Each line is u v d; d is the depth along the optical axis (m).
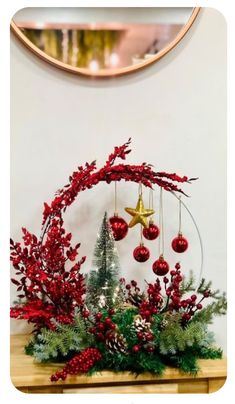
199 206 1.37
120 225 1.25
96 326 1.15
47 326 1.23
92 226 1.35
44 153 1.33
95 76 1.33
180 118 1.35
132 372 1.16
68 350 1.18
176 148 1.36
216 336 1.38
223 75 1.35
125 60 1.34
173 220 1.36
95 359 1.13
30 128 1.33
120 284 1.24
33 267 1.20
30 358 1.23
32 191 1.33
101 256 1.21
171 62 1.34
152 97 1.35
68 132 1.34
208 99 1.35
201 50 1.35
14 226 1.33
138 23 1.33
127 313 1.23
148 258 1.26
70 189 1.22
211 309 1.22
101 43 1.33
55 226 1.22
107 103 1.34
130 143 1.35
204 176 1.36
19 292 1.35
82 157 1.34
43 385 1.16
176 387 1.19
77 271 1.22
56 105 1.33
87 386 1.18
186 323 1.21
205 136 1.36
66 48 1.33
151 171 1.23
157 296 1.19
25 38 1.30
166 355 1.19
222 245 1.37
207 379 1.20
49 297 1.21
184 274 1.37
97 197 1.35
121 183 1.35
